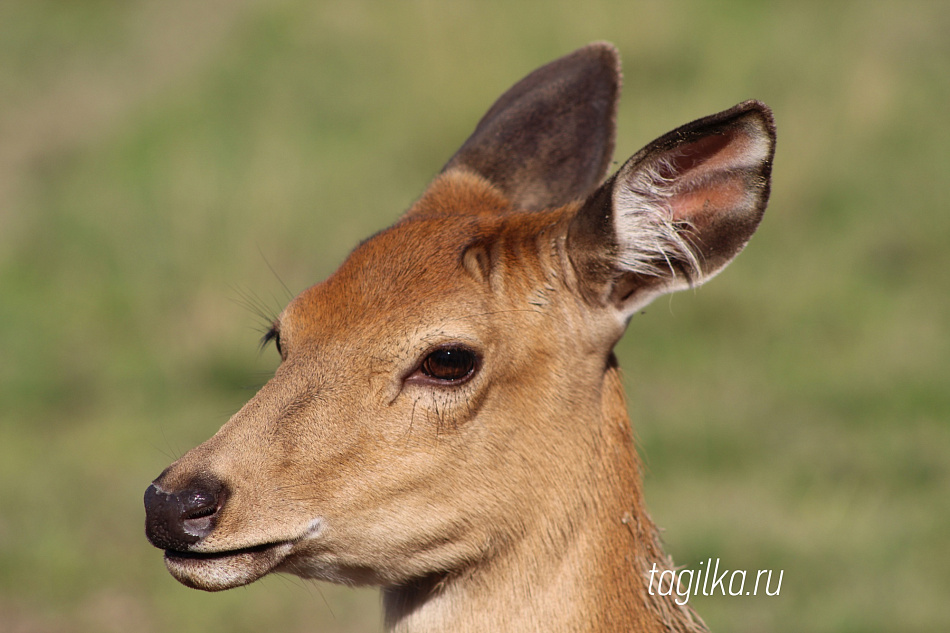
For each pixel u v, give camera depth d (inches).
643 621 239.9
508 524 229.3
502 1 830.5
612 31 777.6
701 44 773.3
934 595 400.2
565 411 231.8
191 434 516.1
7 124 856.9
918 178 666.2
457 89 758.5
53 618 417.1
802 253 624.1
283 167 704.4
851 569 412.2
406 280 231.8
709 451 478.6
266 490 219.8
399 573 229.6
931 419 499.5
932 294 596.1
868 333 565.0
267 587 434.9
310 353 230.7
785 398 518.6
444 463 225.0
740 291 587.5
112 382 562.6
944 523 434.3
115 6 1095.0
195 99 816.3
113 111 859.4
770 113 217.8
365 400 224.8
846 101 713.0
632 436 246.1
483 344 225.0
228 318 589.0
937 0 837.2
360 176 700.7
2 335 593.0
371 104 777.6
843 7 826.2
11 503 472.1
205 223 653.9
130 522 463.8
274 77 824.3
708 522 433.1
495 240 235.3
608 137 281.7
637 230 229.3
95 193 719.7
